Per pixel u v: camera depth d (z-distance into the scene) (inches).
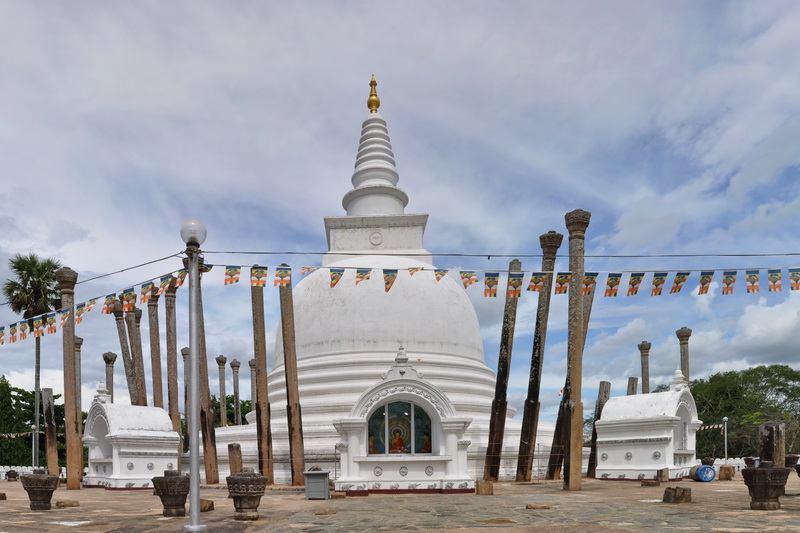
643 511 636.7
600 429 1234.0
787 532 485.7
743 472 650.2
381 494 903.7
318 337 1323.8
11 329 951.6
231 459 1058.1
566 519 580.4
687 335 1520.7
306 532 517.7
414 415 957.2
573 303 978.1
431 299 1353.3
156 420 1251.8
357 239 1504.7
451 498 823.7
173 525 570.9
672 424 1147.9
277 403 1320.1
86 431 1277.1
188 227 525.0
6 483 1424.7
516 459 1204.5
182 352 1755.7
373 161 1664.6
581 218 984.9
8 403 2247.8
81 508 753.6
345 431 930.1
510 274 839.1
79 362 1633.9
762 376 2682.1
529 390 1107.9
